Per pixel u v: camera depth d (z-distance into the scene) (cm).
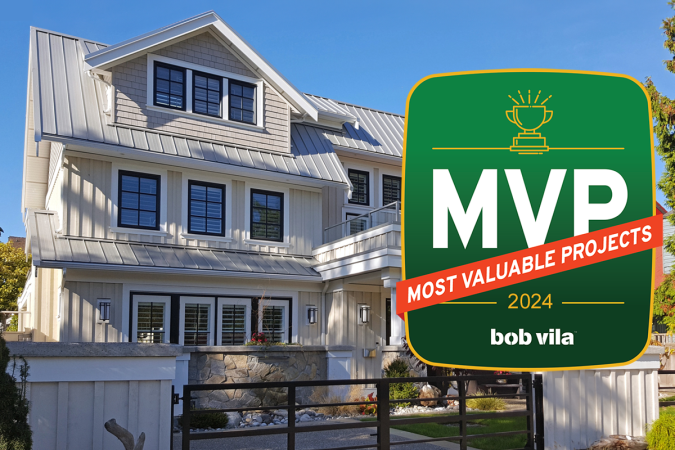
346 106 2361
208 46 1728
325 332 1814
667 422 822
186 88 1677
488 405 1235
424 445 913
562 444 807
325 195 1989
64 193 1480
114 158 1556
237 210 1747
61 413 602
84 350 609
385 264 1527
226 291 1653
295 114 1925
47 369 598
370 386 1491
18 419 531
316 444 924
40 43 1664
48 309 1716
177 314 1571
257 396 1287
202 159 1625
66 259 1384
